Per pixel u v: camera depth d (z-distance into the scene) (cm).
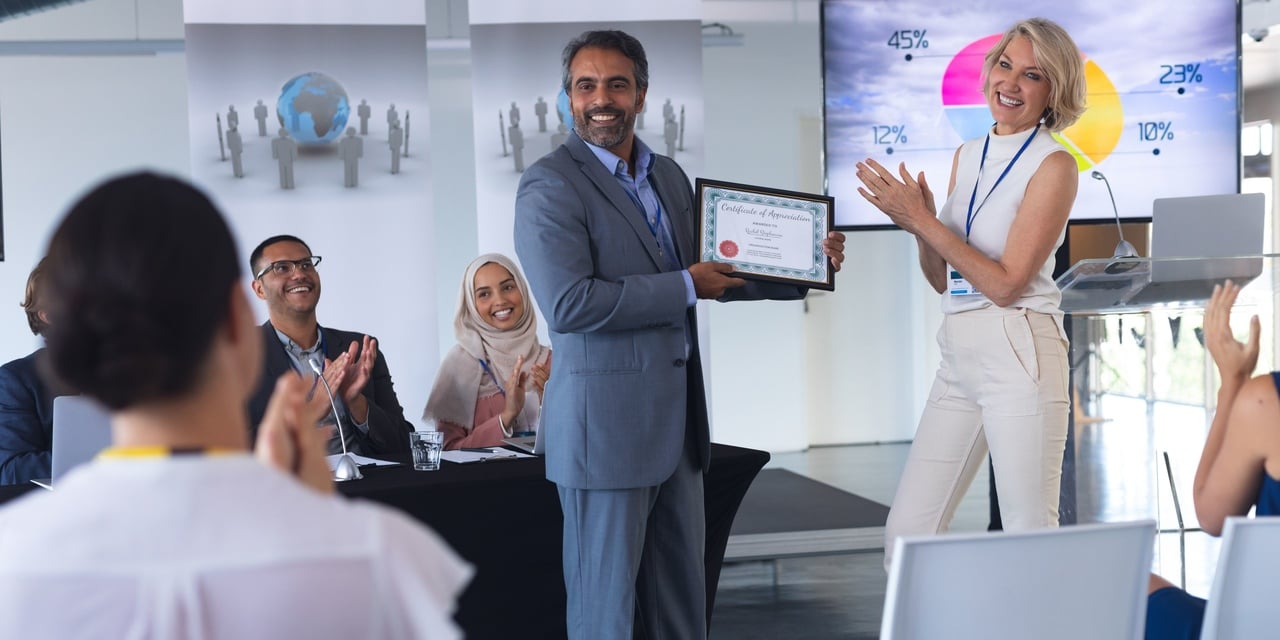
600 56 272
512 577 311
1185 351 346
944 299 295
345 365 375
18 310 846
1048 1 575
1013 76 285
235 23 486
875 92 579
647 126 506
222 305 87
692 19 505
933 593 158
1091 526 162
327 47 492
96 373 83
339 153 495
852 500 695
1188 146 577
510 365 485
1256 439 194
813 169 946
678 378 273
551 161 272
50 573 80
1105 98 575
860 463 872
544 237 263
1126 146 577
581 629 272
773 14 925
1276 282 295
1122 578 167
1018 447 276
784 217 288
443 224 880
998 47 290
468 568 91
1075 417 354
